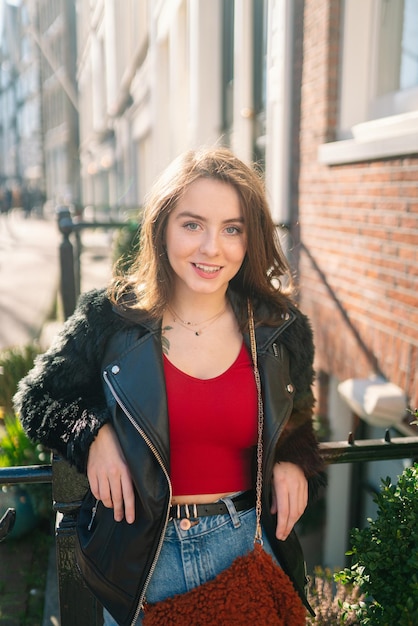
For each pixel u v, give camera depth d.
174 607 1.33
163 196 1.42
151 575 1.33
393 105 3.46
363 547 1.53
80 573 1.51
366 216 3.28
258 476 1.40
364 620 1.53
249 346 1.48
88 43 20.39
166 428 1.33
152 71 10.43
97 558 1.37
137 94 13.05
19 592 2.96
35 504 3.34
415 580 1.41
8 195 28.39
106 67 17.84
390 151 2.94
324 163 3.78
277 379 1.44
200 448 1.41
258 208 1.44
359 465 3.82
